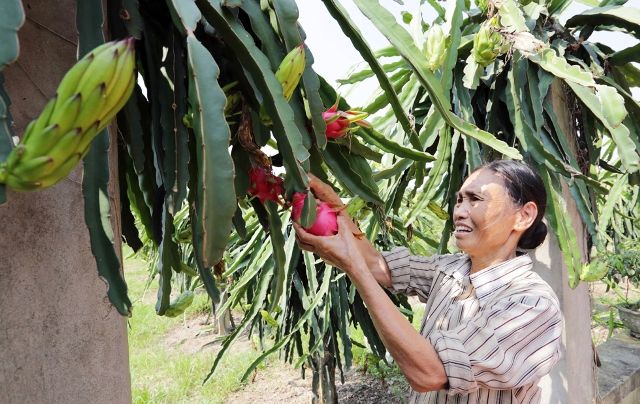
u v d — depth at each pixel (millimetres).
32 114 402
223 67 484
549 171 1055
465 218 791
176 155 428
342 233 625
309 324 2051
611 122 821
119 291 387
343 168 606
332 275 1997
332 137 552
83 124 274
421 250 2057
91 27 362
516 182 768
